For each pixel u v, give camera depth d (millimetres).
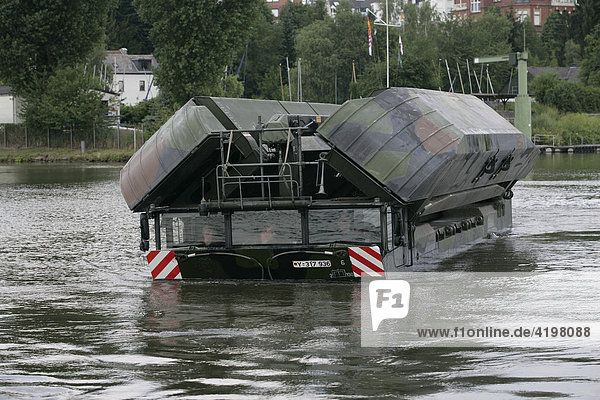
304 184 20828
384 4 183250
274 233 20516
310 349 14633
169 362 14070
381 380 12750
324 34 177875
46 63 127312
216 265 20953
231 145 20594
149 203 21391
